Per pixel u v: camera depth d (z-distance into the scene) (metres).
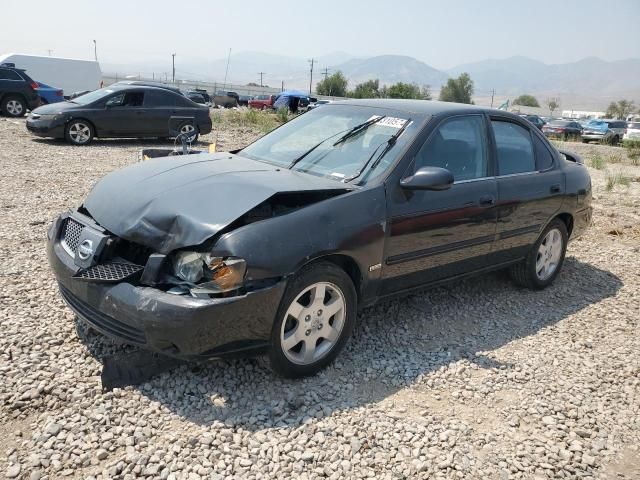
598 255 7.31
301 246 3.41
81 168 10.75
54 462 2.79
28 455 2.83
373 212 3.85
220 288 3.16
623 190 12.73
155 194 3.63
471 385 3.87
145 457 2.87
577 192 5.80
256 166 4.29
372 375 3.88
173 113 15.09
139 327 3.20
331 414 3.38
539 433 3.42
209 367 3.73
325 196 3.75
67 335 3.99
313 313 3.64
